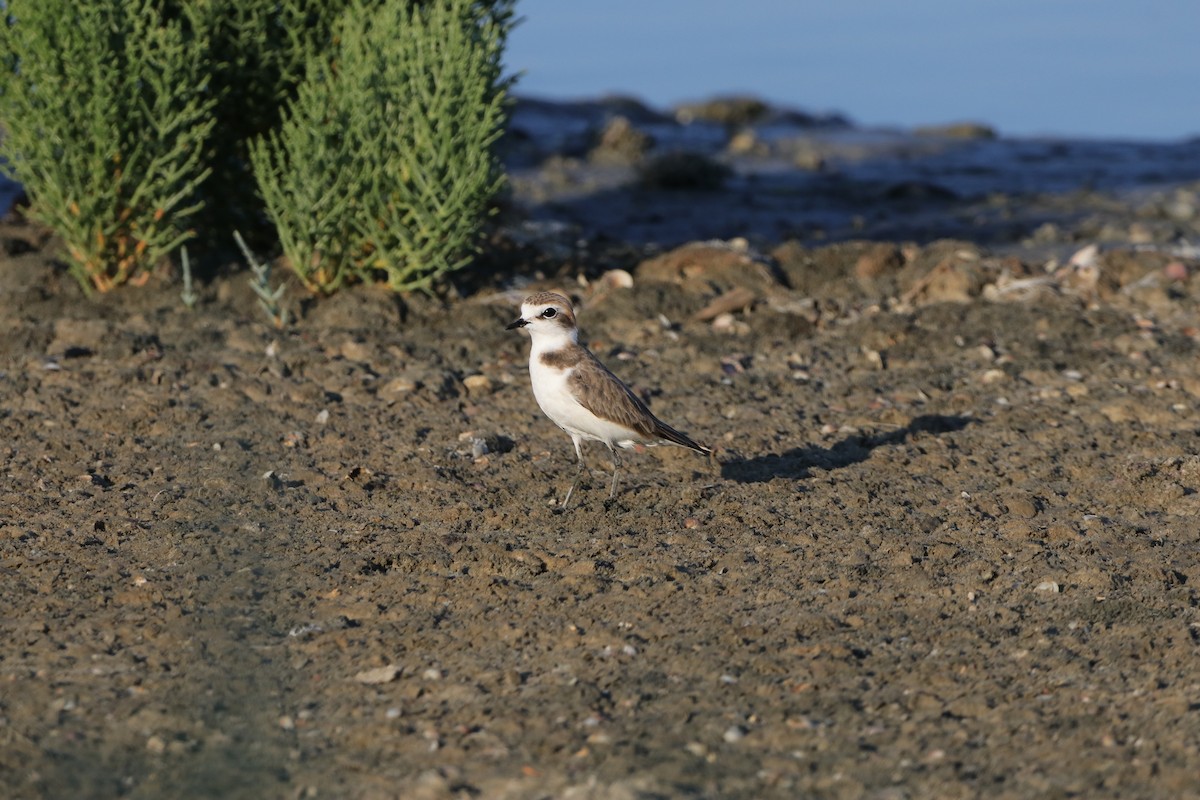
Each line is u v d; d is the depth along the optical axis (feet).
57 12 53.83
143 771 24.94
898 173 131.54
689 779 24.62
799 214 100.12
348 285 59.16
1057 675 28.84
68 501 38.55
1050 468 42.50
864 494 40.04
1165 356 54.13
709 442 44.98
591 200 105.50
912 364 53.88
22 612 31.58
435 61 55.67
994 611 32.22
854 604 32.65
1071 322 57.77
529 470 42.24
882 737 26.27
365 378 49.88
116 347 51.57
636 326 57.36
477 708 27.37
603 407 36.83
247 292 58.29
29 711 26.94
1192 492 40.34
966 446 44.75
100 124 54.19
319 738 26.30
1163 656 29.58
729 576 34.42
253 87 60.44
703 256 64.49
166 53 55.21
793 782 24.64
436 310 57.77
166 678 28.58
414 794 24.09
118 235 57.41
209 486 39.91
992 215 98.22
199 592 32.83
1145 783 24.40
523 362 53.26
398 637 30.66
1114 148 163.63
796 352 55.11
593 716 26.94
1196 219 94.07
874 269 66.03
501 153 69.77
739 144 149.38
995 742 26.00
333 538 36.58
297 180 56.24
